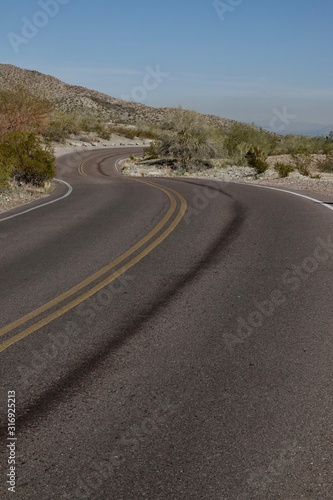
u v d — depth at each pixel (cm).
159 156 4828
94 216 1469
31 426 411
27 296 751
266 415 417
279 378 480
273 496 326
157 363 520
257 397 446
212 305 686
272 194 1869
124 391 465
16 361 536
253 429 397
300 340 566
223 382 476
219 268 866
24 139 2339
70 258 975
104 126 8738
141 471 352
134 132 9294
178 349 553
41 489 339
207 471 350
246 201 1691
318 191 2005
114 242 1105
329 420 406
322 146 5106
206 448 375
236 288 755
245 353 538
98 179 3150
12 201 1898
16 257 1000
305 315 639
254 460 359
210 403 439
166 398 450
